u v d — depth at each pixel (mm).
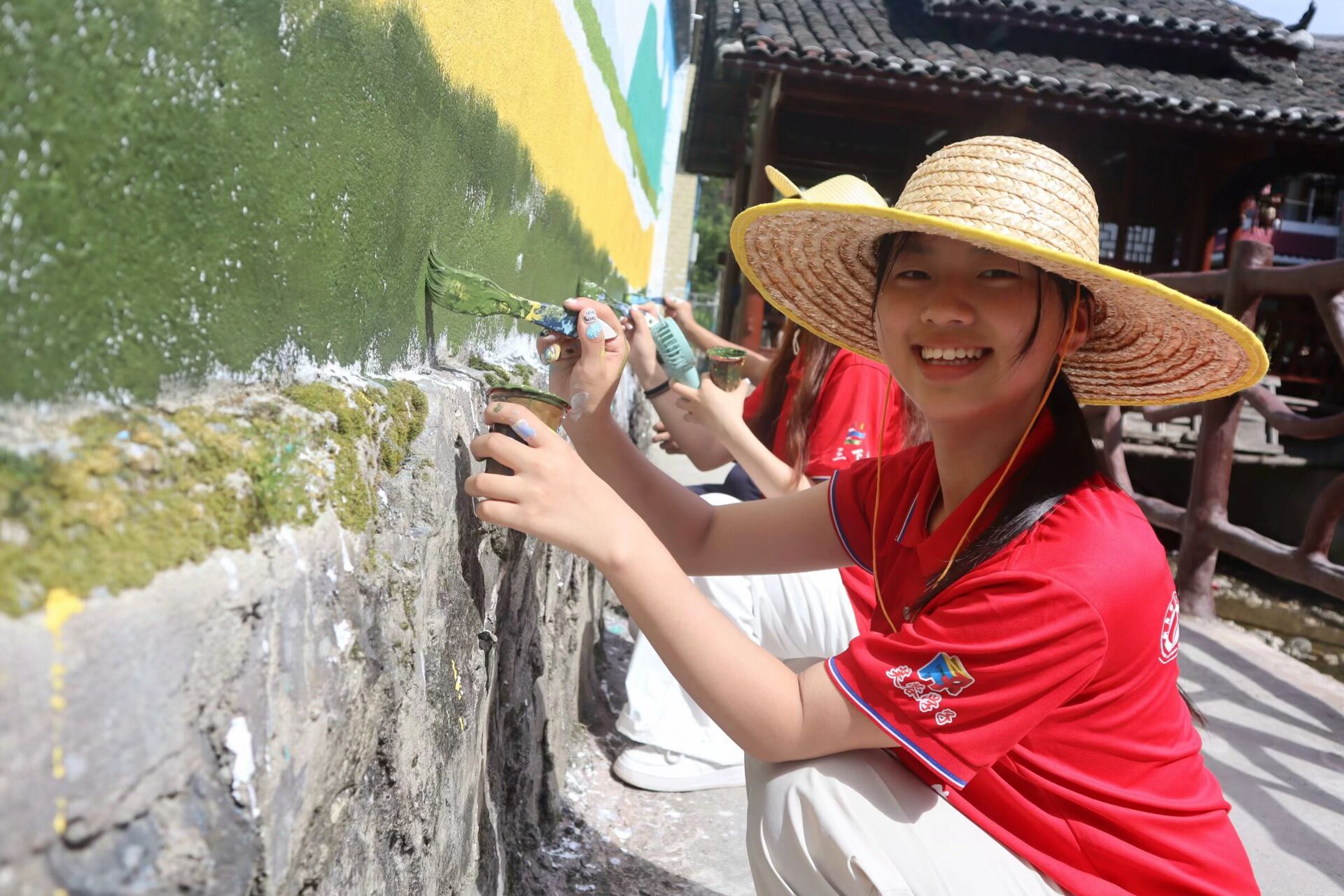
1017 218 1158
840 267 1506
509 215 1808
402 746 1022
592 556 1139
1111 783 1209
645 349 2303
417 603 1076
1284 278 4277
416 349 1354
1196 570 4559
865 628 2086
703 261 33312
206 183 738
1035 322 1182
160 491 647
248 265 817
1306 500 7266
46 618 526
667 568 1147
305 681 773
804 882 1265
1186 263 8227
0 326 549
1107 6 7754
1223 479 4516
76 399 622
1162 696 1232
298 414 863
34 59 558
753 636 2203
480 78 1517
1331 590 3854
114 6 617
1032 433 1282
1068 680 1119
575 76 2463
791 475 2189
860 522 1568
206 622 646
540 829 1928
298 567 772
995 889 1180
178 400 737
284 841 730
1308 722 3201
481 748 1419
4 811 492
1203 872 1208
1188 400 1440
